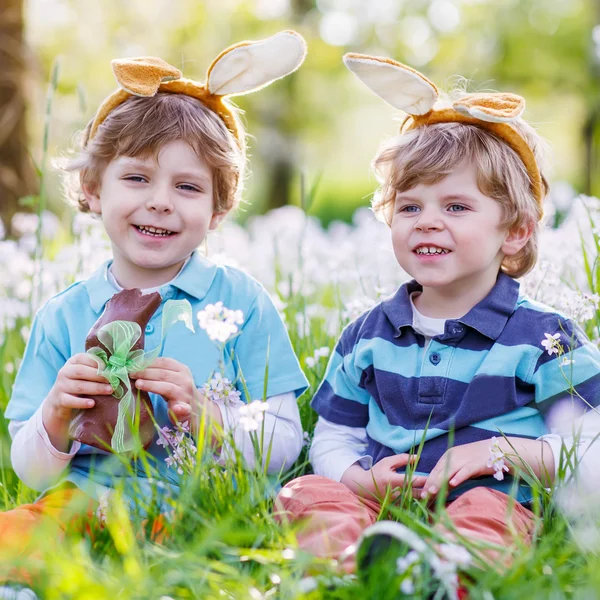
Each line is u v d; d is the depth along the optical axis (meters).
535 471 2.15
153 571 1.70
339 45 12.14
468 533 1.86
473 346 2.29
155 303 2.22
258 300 2.54
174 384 2.17
